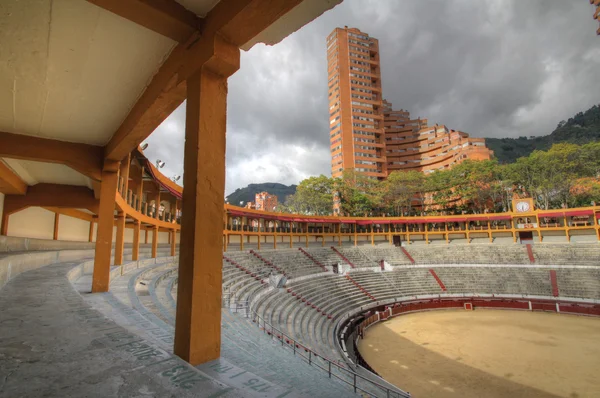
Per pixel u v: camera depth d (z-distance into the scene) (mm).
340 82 88562
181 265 3795
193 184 3809
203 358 3605
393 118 103938
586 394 14383
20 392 2299
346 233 52000
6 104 6449
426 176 64250
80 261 15180
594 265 38469
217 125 4098
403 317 31094
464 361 18766
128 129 6824
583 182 48062
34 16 4074
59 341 3568
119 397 2301
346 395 6629
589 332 24688
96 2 3641
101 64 5172
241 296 21469
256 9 3564
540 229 46938
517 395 14430
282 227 47000
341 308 28891
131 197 17875
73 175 12430
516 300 34875
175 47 4781
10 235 14234
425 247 49281
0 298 5996
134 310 6883
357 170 83750
